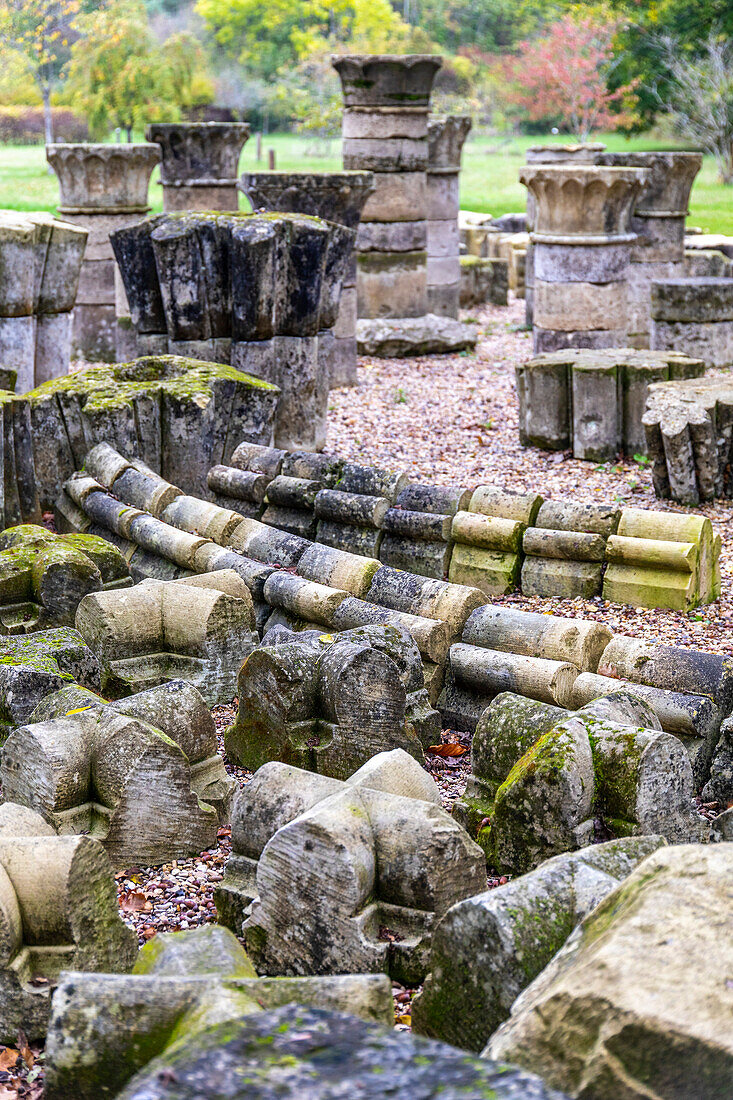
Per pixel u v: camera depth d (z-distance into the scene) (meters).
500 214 29.30
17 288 9.62
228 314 10.17
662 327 13.16
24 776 4.55
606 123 35.56
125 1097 2.05
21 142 33.56
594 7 36.59
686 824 4.41
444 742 5.74
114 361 16.05
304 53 38.09
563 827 4.23
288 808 4.12
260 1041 2.16
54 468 8.68
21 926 3.60
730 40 33.84
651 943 2.52
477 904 3.20
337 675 5.07
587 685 5.45
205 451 8.91
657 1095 2.22
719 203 29.28
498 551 7.61
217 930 3.48
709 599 7.42
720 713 5.35
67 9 28.42
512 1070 2.04
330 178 13.20
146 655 6.11
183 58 32.03
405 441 11.66
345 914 3.69
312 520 8.07
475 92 43.38
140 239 10.05
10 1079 3.34
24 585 6.64
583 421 10.77
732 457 9.48
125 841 4.55
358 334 16.23
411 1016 3.44
